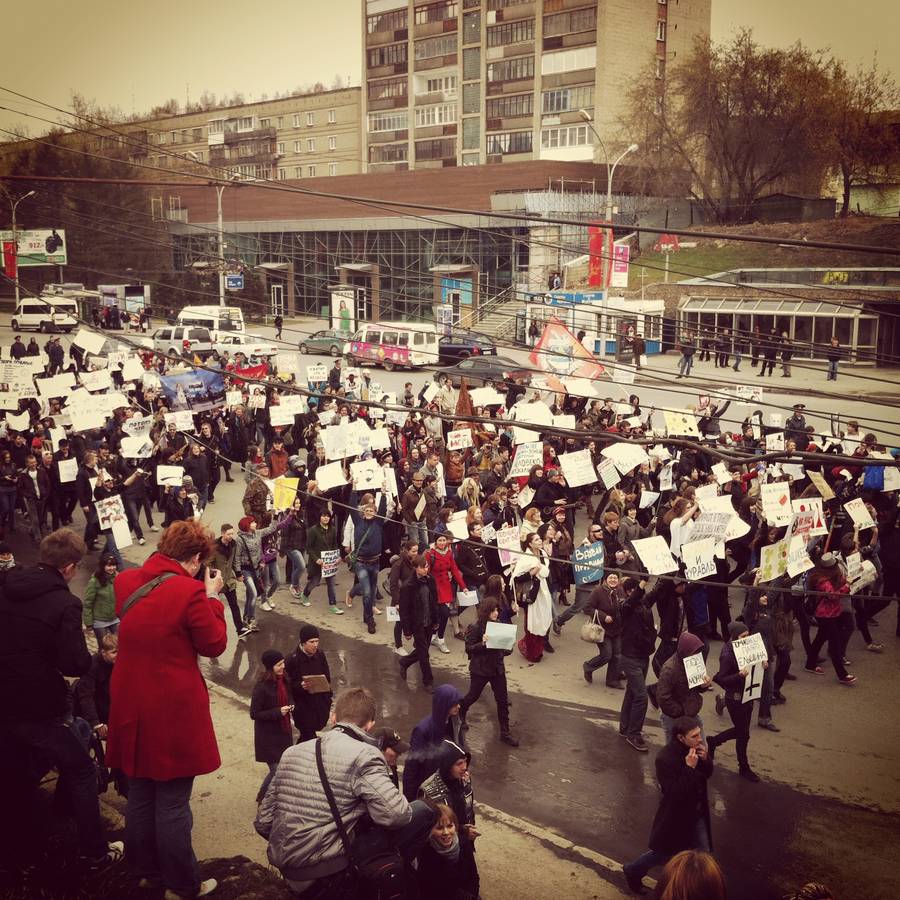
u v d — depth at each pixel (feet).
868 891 25.12
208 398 81.51
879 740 34.06
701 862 12.25
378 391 84.58
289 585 51.78
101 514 48.29
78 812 16.87
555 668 40.63
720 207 194.08
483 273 181.47
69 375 58.18
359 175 193.16
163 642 14.76
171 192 209.77
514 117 244.22
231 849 23.90
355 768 13.60
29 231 167.53
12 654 16.22
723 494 52.29
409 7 259.80
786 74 183.11
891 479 48.21
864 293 131.34
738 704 30.71
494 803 29.45
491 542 45.78
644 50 230.07
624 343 131.44
